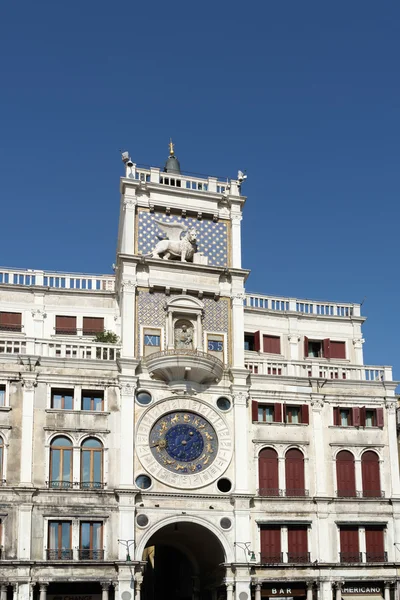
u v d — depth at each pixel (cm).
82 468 4381
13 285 5050
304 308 5600
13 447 4294
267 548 4525
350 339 5600
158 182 5062
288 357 5412
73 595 4212
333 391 4959
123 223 4981
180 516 4419
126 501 4338
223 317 4916
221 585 4581
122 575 4197
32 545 4150
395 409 5016
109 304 5197
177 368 4569
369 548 4691
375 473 4853
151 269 4834
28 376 4425
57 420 4406
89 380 4516
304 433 4819
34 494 4228
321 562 4541
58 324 5081
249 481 4622
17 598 4025
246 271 4972
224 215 5141
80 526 4269
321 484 4719
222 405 4719
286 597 4500
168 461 4512
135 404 4547
